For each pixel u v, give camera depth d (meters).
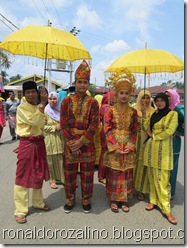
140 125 3.63
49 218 3.22
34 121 2.98
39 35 3.08
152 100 4.11
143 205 3.63
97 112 3.21
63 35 3.27
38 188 3.19
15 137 8.66
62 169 4.20
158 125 3.23
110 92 3.76
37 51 4.05
